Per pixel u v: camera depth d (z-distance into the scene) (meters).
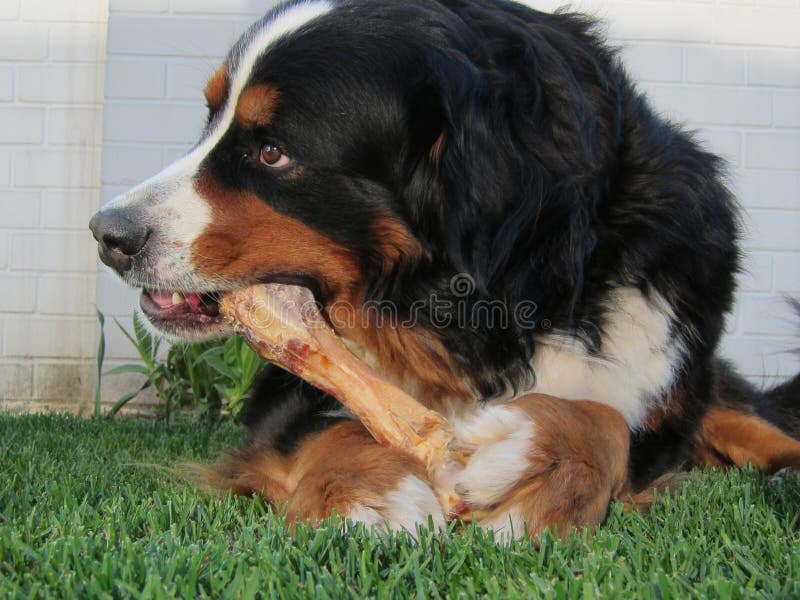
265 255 1.19
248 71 1.20
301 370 1.15
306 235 1.19
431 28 1.19
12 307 2.03
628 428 1.18
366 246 1.20
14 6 2.00
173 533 1.02
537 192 1.16
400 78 1.18
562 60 1.19
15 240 2.02
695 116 2.04
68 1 2.01
